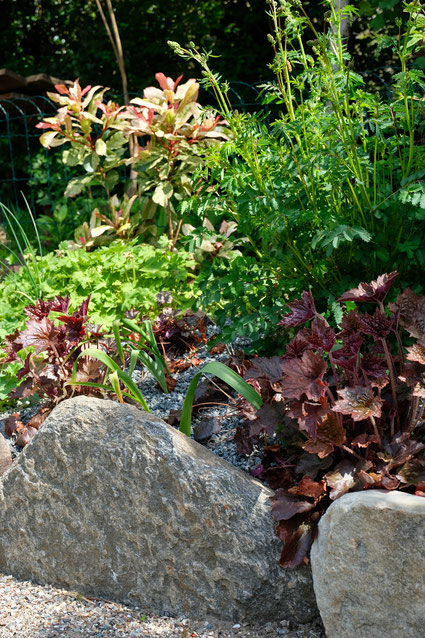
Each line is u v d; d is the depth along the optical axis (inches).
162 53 390.6
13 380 138.6
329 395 90.4
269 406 91.5
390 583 74.4
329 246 100.3
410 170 109.3
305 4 328.5
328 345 86.3
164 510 89.9
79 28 419.8
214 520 87.1
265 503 88.2
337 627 77.2
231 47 377.4
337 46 104.3
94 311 156.9
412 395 85.4
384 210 106.8
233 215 120.1
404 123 106.4
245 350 120.9
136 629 86.6
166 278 164.6
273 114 315.3
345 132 105.3
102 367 126.3
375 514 74.3
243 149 110.8
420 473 80.0
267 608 85.7
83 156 198.7
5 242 301.4
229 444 106.7
